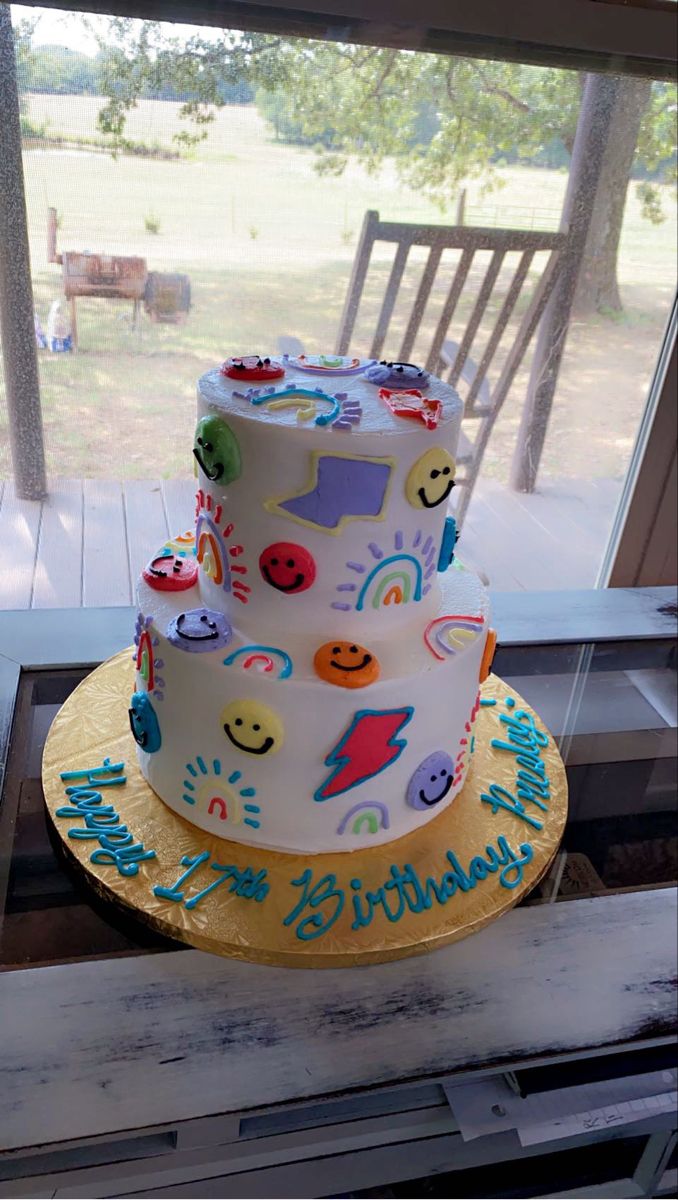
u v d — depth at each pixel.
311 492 0.95
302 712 1.00
